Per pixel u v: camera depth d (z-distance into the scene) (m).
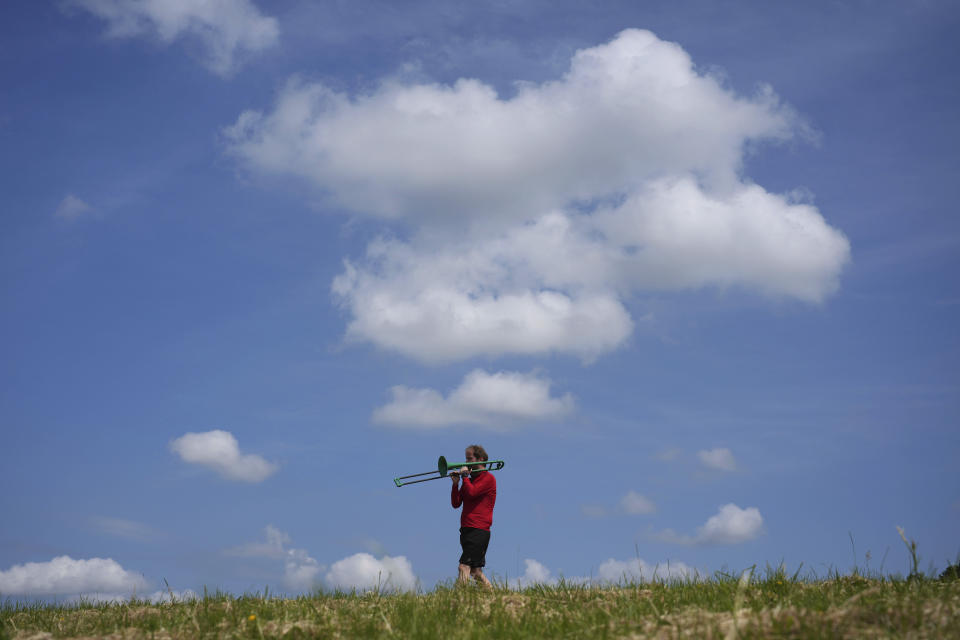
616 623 5.53
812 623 4.79
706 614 5.37
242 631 5.84
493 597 7.27
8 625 7.15
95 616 7.42
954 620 4.75
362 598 7.61
